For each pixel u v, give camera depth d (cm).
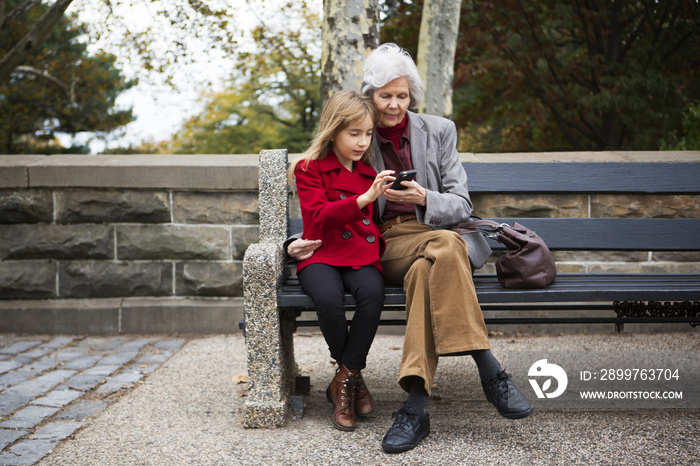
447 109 558
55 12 857
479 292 244
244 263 246
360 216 244
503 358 348
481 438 234
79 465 215
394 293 249
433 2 547
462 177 273
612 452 219
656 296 241
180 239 406
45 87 1686
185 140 2289
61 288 413
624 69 1210
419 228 269
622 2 1255
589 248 307
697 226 305
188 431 247
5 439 238
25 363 348
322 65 466
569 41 1341
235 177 395
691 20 1191
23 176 401
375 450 225
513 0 1188
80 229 409
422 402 232
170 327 411
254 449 227
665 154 386
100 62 1664
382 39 1222
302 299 246
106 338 404
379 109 266
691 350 355
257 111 2256
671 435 233
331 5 456
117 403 282
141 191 404
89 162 406
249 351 249
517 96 1302
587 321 267
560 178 309
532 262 247
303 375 318
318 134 261
